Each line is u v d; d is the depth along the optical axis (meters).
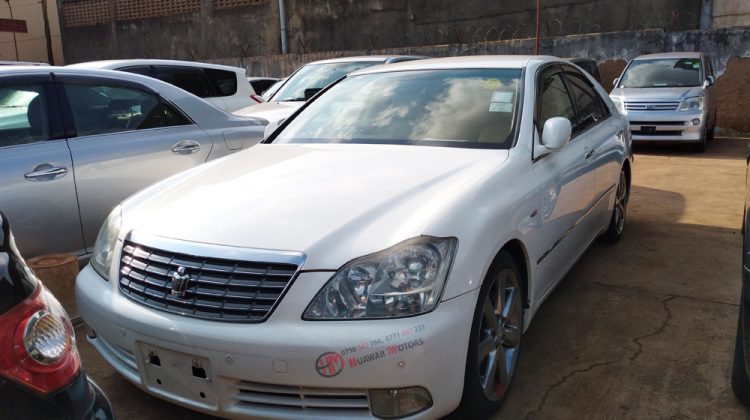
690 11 14.36
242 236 2.42
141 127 4.45
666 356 3.30
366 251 2.30
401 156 3.15
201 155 4.69
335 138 3.62
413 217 2.45
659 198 6.95
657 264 4.72
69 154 3.95
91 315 2.67
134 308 2.48
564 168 3.49
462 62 4.02
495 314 2.71
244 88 8.30
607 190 4.57
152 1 21.38
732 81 12.53
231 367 2.26
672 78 10.82
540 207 3.10
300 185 2.82
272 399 2.29
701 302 3.98
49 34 24.31
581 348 3.41
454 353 2.33
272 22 19.67
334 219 2.46
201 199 2.80
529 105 3.45
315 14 19.00
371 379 2.20
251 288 2.29
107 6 22.20
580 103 4.36
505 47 14.78
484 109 3.49
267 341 2.20
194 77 7.73
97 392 1.80
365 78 4.18
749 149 3.43
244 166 3.27
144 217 2.76
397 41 18.14
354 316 2.22
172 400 2.47
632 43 13.47
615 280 4.40
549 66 4.05
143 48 21.95
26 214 3.72
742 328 2.55
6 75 3.87
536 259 3.08
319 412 2.26
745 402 2.76
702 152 10.32
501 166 2.95
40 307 1.61
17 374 1.51
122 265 2.65
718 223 5.83
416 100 3.73
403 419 2.27
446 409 2.37
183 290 2.37
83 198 3.99
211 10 20.53
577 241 3.91
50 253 3.88
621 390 2.98
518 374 3.15
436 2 17.38
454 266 2.36
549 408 2.84
